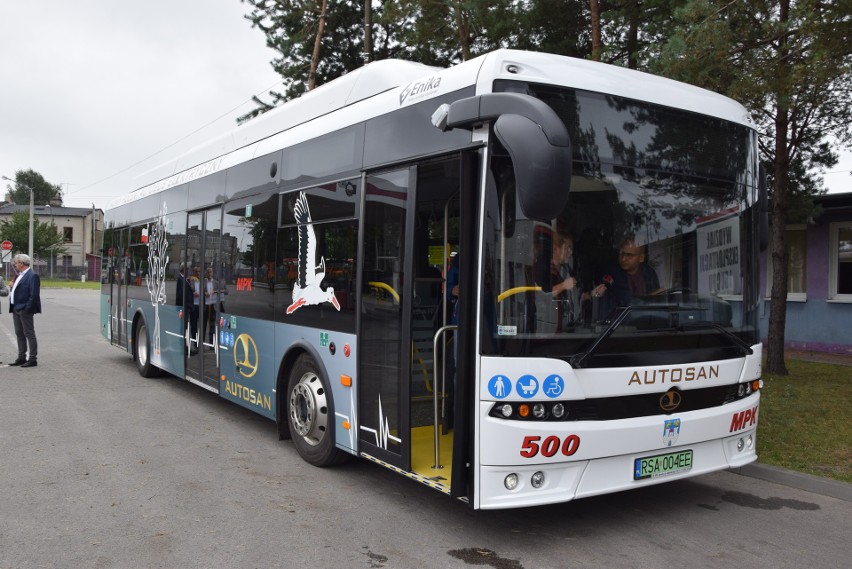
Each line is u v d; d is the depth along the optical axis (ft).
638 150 14.43
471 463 13.30
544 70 13.79
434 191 16.05
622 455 13.80
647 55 28.53
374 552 13.85
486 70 13.61
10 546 13.80
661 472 14.42
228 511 16.03
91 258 235.61
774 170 34.06
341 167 18.26
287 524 15.29
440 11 42.57
